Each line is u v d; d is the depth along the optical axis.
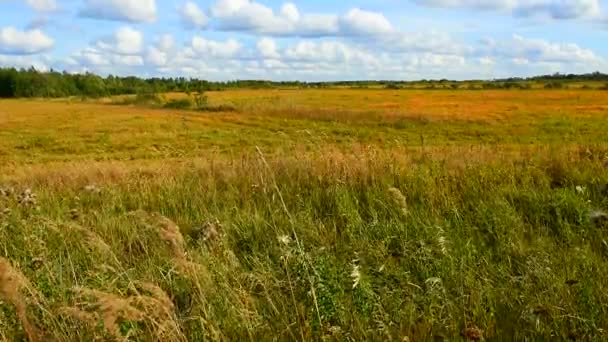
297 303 3.93
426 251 4.58
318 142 13.34
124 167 12.67
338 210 6.40
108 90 118.44
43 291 4.09
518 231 5.42
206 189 8.21
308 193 7.59
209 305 3.67
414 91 104.69
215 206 6.89
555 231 5.57
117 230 5.93
